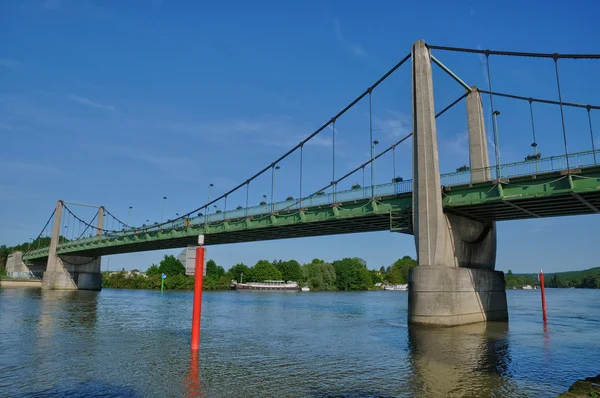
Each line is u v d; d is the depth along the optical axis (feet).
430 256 115.24
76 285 353.10
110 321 117.50
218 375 54.90
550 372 58.70
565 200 108.68
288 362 63.67
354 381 52.60
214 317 134.51
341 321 127.13
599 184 97.19
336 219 144.46
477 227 135.74
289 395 46.47
